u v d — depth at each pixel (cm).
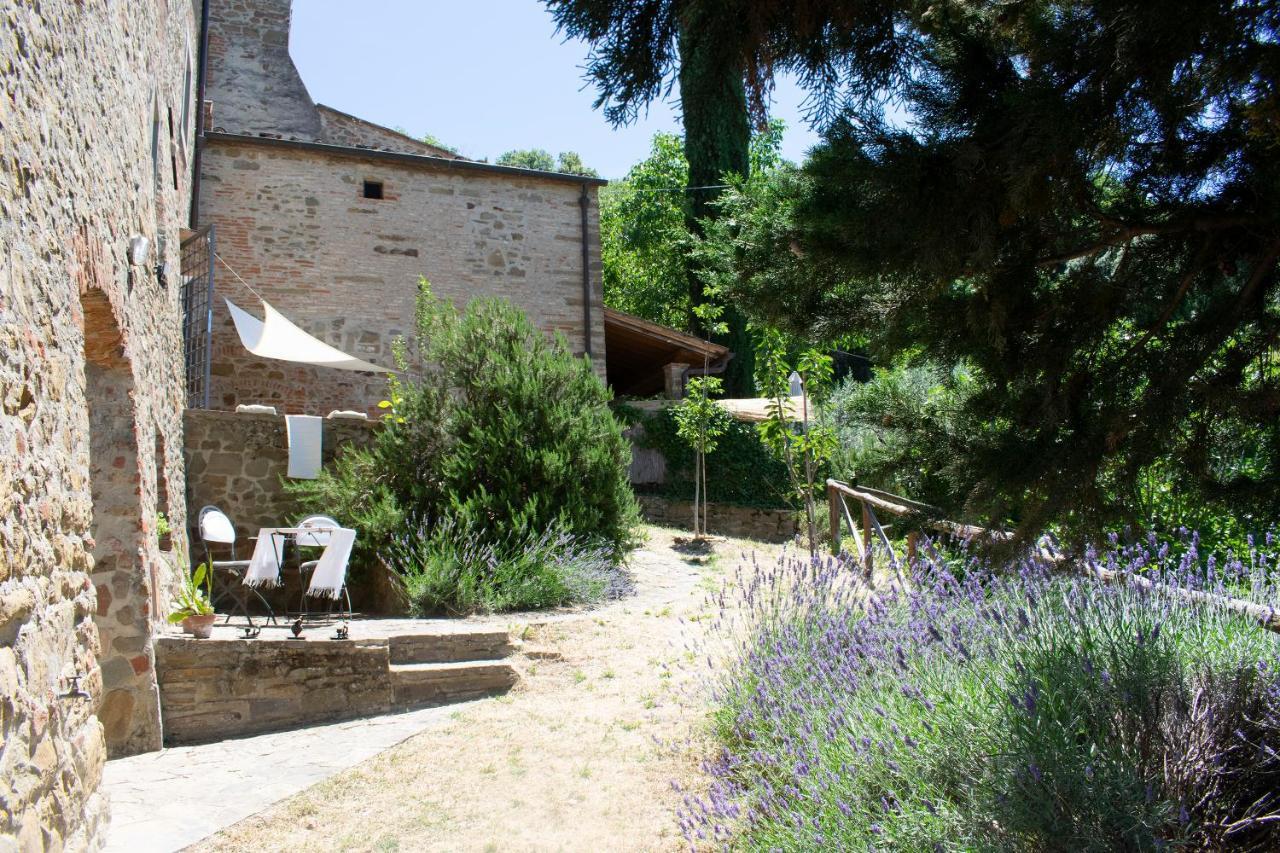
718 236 381
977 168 302
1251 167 304
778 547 1250
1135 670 317
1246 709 314
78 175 444
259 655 620
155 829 448
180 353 1007
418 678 658
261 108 1816
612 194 3369
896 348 363
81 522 419
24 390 339
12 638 313
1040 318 331
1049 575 398
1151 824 269
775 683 481
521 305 1553
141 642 578
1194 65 277
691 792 466
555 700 636
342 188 1466
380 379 1450
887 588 536
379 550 938
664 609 858
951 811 310
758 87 335
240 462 1005
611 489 1051
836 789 349
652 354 1852
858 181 312
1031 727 300
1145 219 330
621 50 337
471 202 1541
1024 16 306
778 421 1125
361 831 450
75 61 443
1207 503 311
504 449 1005
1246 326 311
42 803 336
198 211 1384
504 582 884
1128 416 305
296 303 1423
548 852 421
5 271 321
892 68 332
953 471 334
